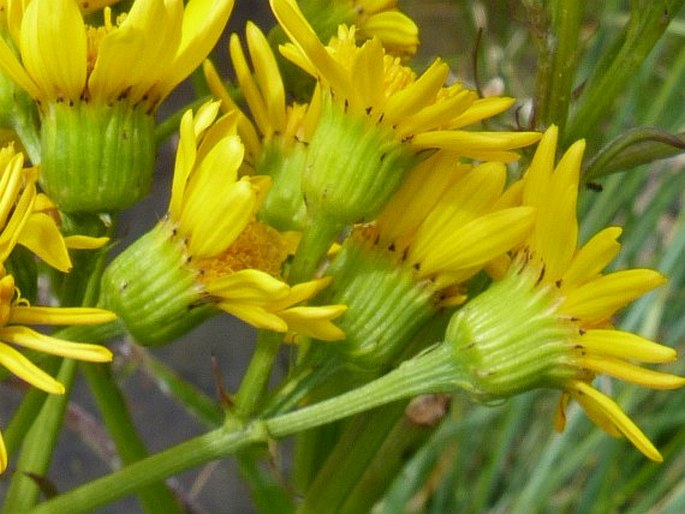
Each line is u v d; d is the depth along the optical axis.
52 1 0.08
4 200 0.08
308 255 0.09
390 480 0.11
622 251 0.19
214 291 0.08
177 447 0.09
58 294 0.10
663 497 0.19
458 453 0.20
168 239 0.08
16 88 0.09
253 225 0.09
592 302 0.09
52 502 0.09
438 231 0.09
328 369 0.09
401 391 0.09
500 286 0.09
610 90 0.09
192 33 0.08
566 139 0.09
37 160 0.09
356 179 0.08
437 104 0.08
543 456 0.18
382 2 0.10
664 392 0.20
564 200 0.08
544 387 0.09
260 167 0.09
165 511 0.11
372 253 0.09
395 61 0.09
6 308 0.08
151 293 0.08
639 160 0.09
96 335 0.09
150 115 0.09
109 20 0.09
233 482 0.23
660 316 0.19
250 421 0.09
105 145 0.08
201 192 0.08
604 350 0.09
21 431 0.09
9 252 0.08
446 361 0.09
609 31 0.20
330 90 0.09
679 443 0.18
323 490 0.10
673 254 0.19
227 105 0.09
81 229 0.09
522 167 0.09
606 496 0.18
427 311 0.09
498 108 0.09
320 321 0.08
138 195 0.09
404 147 0.09
